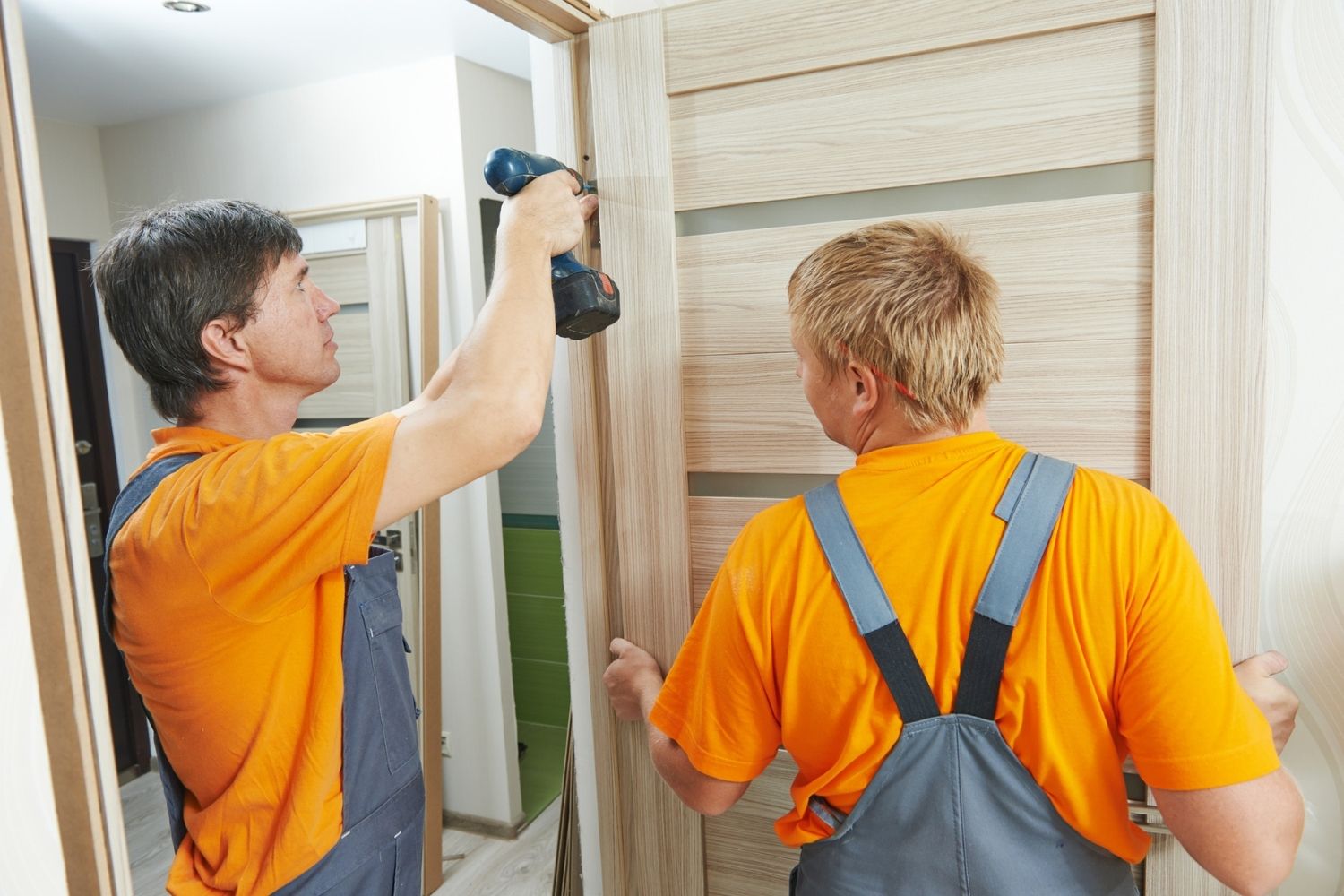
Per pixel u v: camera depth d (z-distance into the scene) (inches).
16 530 20.0
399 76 97.3
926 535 27.6
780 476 46.9
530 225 35.6
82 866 21.3
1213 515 37.9
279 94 104.1
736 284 45.9
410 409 36.8
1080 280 39.5
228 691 31.9
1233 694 25.1
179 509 29.0
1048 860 26.9
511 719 106.0
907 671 26.9
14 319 20.0
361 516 28.1
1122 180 38.8
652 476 48.6
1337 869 41.9
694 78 45.1
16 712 19.8
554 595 122.4
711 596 31.8
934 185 41.8
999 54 39.5
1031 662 25.9
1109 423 39.8
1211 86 35.9
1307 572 41.4
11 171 19.8
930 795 27.3
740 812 49.3
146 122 111.3
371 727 37.5
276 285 35.4
